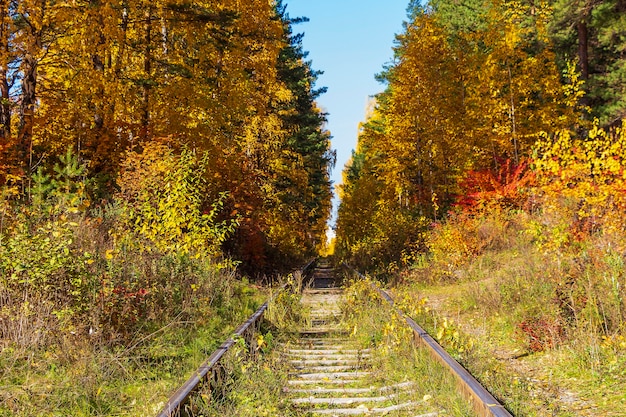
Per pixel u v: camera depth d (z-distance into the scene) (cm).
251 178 1958
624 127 1130
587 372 695
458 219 1877
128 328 788
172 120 1716
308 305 1394
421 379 637
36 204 916
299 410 564
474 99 2169
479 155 2281
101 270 816
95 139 1570
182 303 956
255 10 2159
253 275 1989
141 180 1300
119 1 1475
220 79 1984
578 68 2416
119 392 582
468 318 1100
